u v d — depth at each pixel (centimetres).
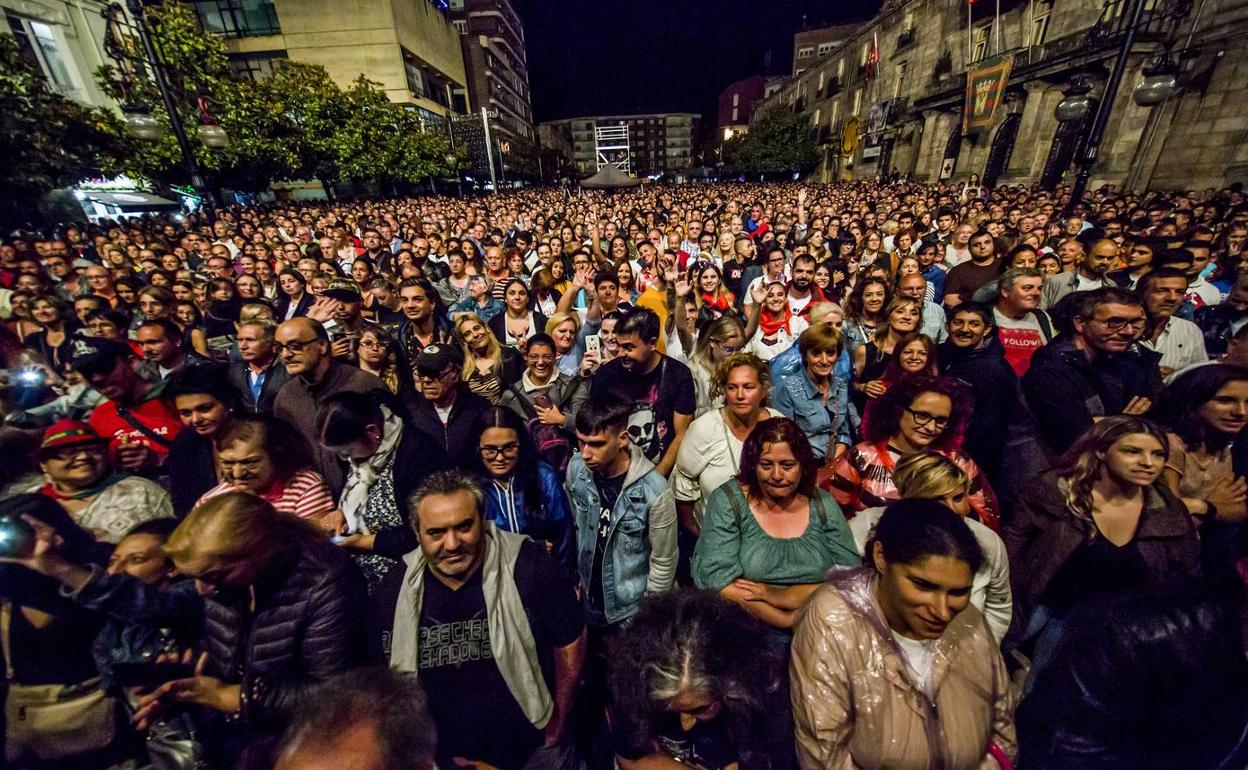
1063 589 203
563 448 323
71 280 646
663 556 230
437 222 1517
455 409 292
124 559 161
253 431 207
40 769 165
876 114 3131
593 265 544
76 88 1756
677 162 13638
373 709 104
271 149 1725
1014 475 285
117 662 162
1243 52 1210
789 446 190
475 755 176
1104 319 259
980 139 2216
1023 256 477
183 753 166
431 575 171
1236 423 207
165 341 353
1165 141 1395
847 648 139
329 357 288
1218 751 125
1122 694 129
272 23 3291
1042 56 1792
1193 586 131
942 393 222
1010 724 145
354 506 236
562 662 183
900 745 135
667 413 318
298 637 158
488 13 6338
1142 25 1430
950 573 119
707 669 126
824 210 1441
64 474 211
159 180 1494
